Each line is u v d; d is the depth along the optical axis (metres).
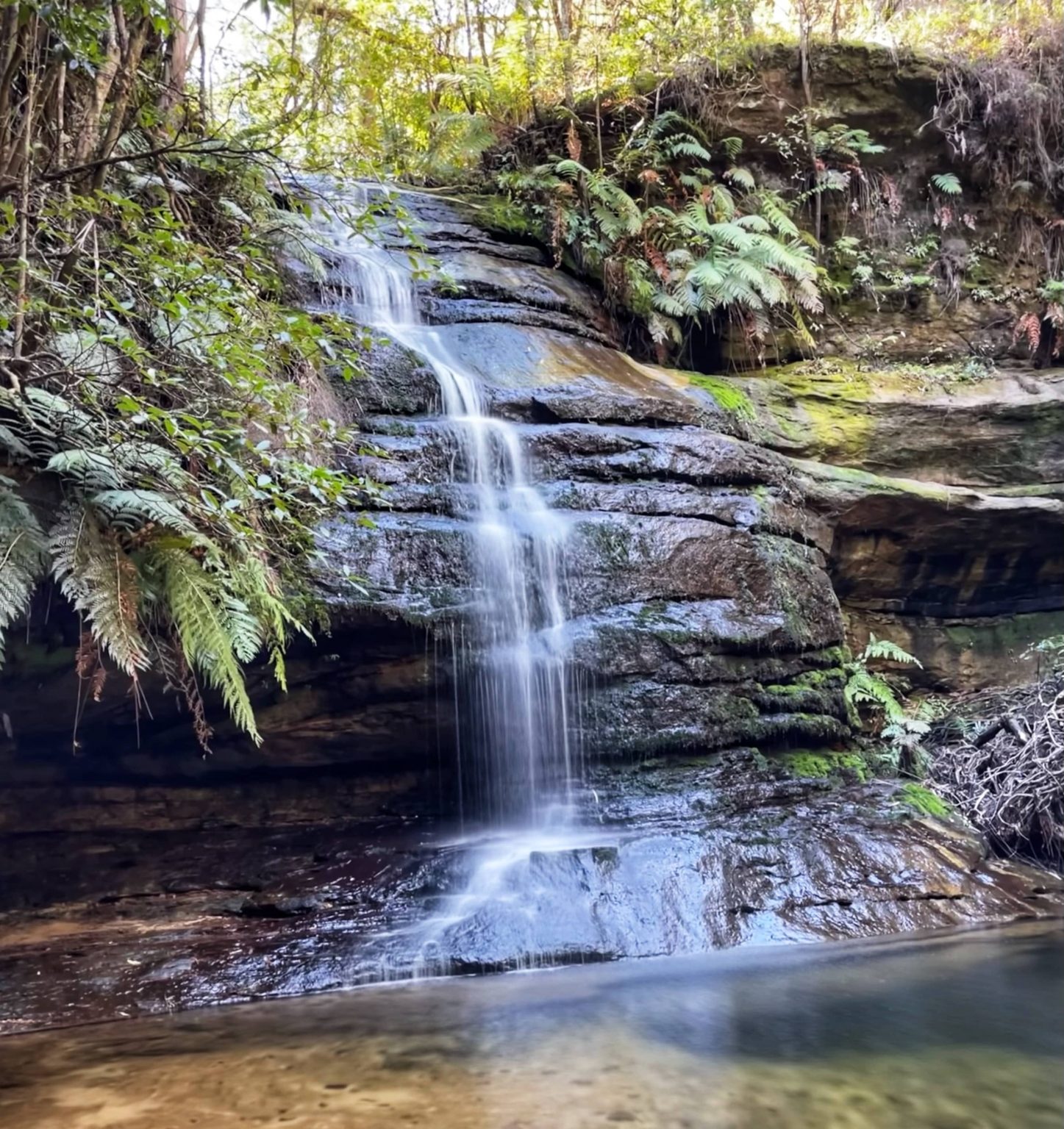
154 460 3.63
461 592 5.00
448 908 4.13
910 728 6.61
